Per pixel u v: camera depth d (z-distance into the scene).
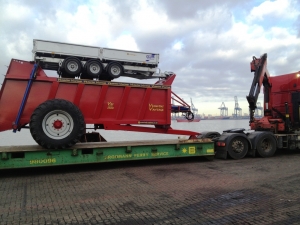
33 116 7.12
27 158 7.21
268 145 10.40
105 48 9.75
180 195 5.39
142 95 9.05
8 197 5.25
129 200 5.08
